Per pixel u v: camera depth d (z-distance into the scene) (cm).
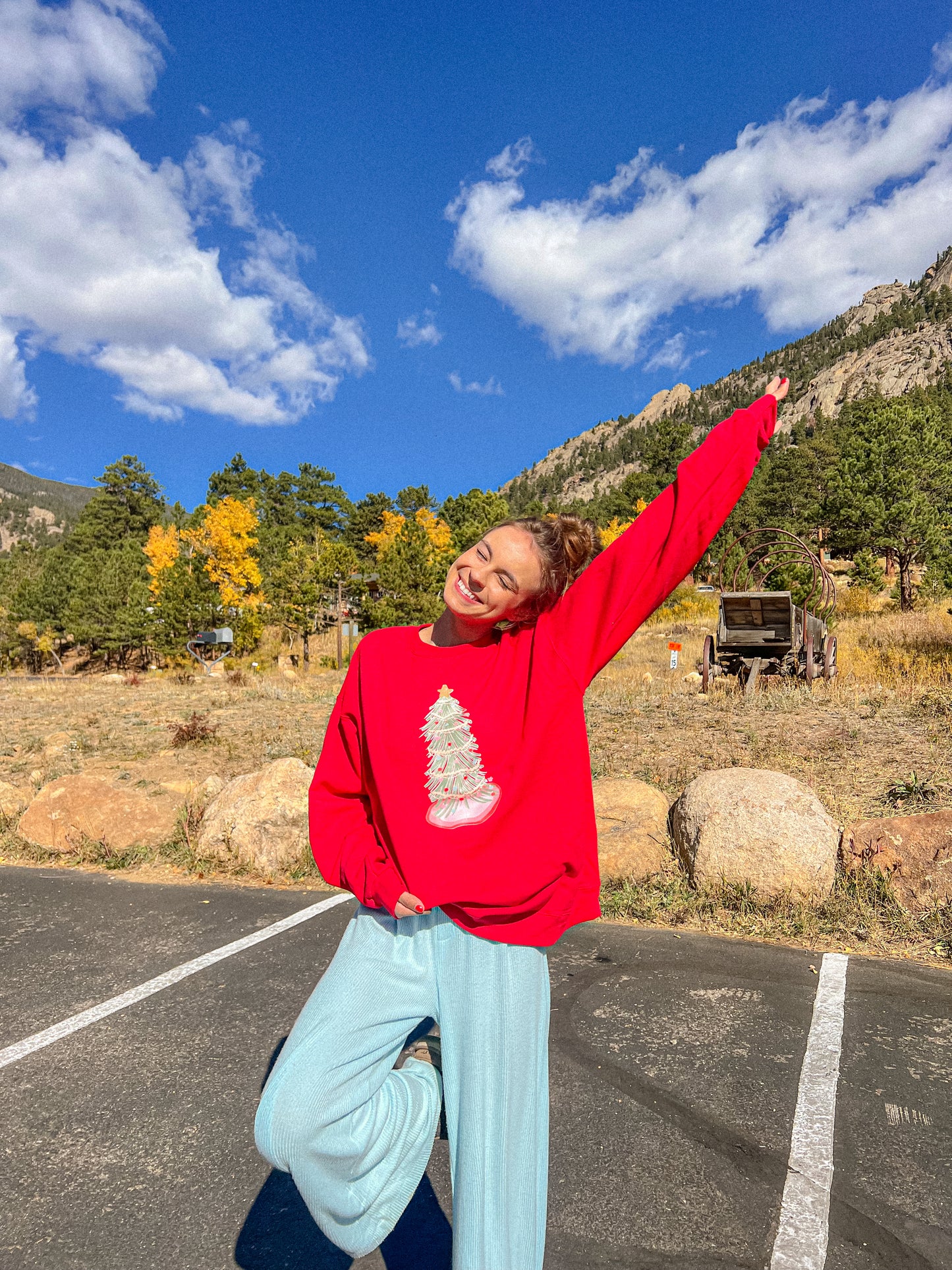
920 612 2488
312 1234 215
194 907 506
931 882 431
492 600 147
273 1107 132
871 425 3456
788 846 455
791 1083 280
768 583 1770
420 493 8406
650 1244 205
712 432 156
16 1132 269
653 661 1992
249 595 4238
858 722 891
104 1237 217
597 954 398
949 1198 220
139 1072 306
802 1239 205
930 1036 311
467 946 141
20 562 7812
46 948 446
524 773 143
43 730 1283
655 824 527
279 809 599
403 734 148
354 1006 140
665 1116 262
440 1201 228
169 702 1630
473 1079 140
